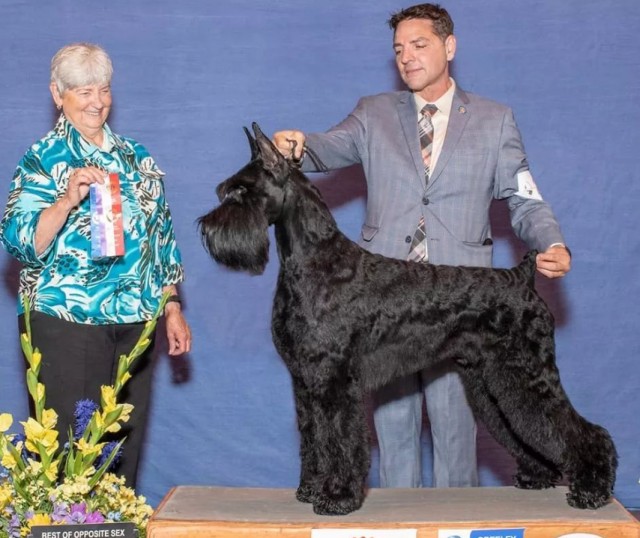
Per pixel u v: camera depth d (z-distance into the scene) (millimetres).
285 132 3111
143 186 3195
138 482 4328
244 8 4145
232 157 4211
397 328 2895
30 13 4090
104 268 3078
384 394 3453
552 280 4297
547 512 2848
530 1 4164
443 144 3299
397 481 3471
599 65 4191
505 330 2955
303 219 2832
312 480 2943
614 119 4219
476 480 3520
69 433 2777
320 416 2777
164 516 2760
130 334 3172
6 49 4102
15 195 3037
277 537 2656
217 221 2811
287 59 4176
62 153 3059
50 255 3039
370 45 4172
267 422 4348
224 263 2889
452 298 2936
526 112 4211
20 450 2643
